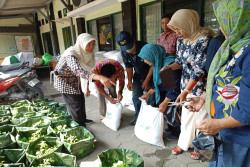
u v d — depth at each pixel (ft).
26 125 7.99
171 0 11.43
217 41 4.56
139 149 7.27
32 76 13.65
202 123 3.22
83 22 19.79
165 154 6.86
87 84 7.88
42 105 10.18
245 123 2.68
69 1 19.86
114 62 7.92
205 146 3.43
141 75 8.28
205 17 10.26
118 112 8.71
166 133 8.34
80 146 6.61
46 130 7.50
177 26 5.25
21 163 5.34
